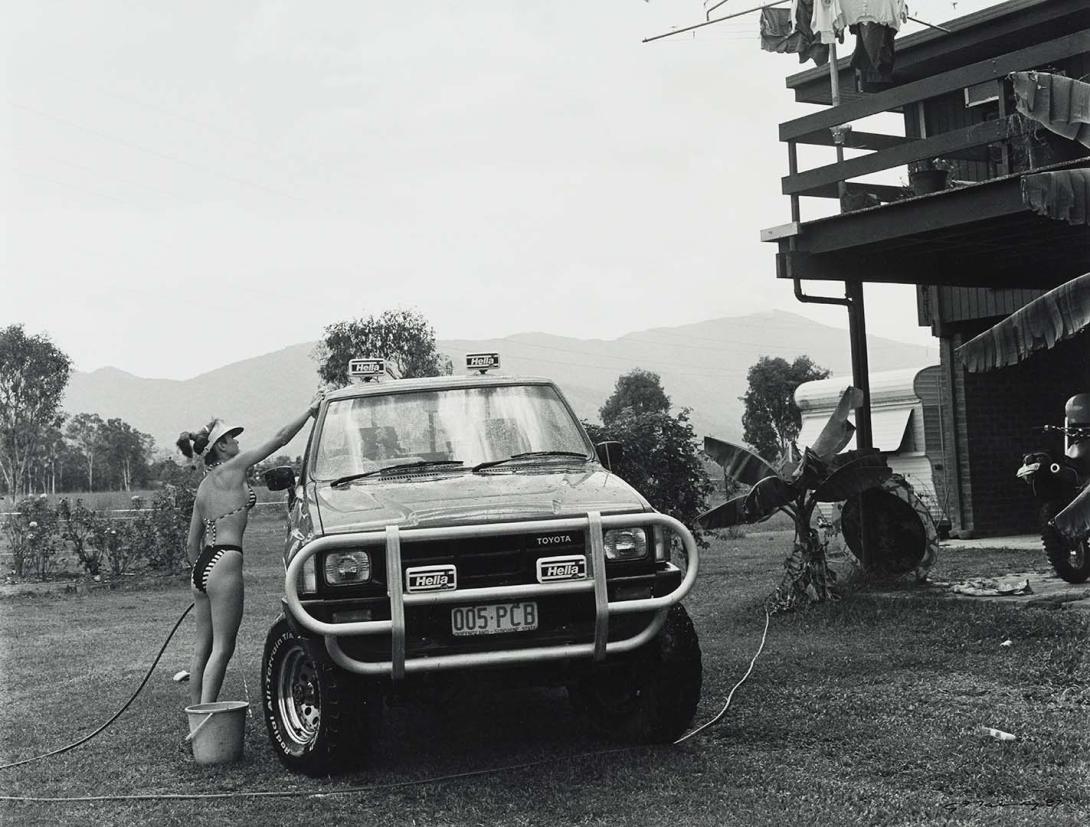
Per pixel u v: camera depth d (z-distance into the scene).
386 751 6.69
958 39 17.88
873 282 14.52
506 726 7.24
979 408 19.66
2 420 70.31
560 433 7.29
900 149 12.09
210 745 6.59
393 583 5.61
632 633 6.02
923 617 10.22
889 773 5.69
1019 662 8.13
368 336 41.31
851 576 12.86
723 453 11.82
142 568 21.62
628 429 15.95
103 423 134.12
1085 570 12.26
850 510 13.30
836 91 13.55
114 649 11.83
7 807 5.93
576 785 5.75
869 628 10.06
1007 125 11.32
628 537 5.99
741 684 7.90
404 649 5.58
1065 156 11.97
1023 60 11.17
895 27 13.91
